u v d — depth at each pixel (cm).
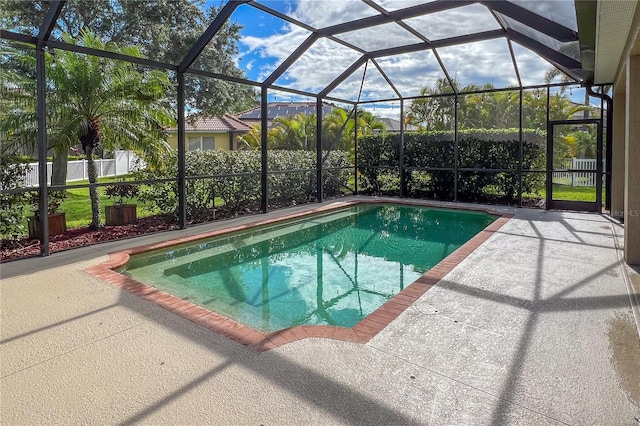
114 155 1421
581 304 362
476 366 261
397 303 370
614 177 795
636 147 470
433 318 337
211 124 1730
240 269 576
